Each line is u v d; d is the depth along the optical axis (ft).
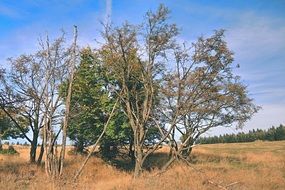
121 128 122.11
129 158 137.39
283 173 109.09
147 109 102.01
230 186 77.10
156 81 101.76
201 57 94.68
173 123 95.50
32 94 97.40
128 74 98.63
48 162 86.07
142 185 73.05
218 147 225.76
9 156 117.29
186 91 96.12
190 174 85.10
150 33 95.50
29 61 97.71
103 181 90.07
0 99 100.42
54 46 92.53
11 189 69.82
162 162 132.26
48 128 88.94
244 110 119.85
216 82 98.43
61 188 70.95
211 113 111.04
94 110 120.98
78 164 112.27
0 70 98.89
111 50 97.55
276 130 351.67
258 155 167.94
